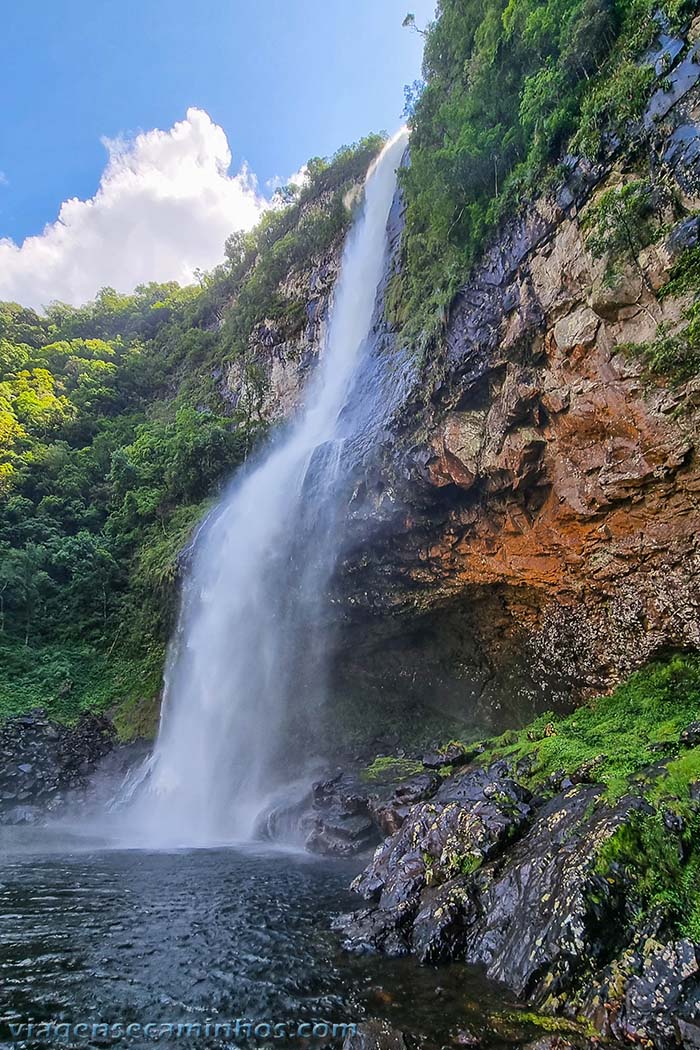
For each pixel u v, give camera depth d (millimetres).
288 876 10570
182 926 7699
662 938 4809
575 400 11445
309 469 19781
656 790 6129
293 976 6000
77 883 10156
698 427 9484
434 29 21109
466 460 13961
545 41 13383
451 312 14938
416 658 18703
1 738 22391
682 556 10359
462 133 15594
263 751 19969
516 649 15227
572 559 12484
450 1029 4773
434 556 15828
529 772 9125
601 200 10508
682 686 10461
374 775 14922
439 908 6688
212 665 22422
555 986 5043
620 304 10250
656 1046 4191
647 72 10125
